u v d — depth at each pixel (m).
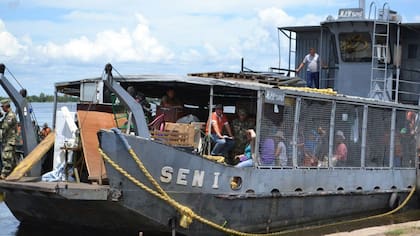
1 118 18.45
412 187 20.34
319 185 16.78
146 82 16.22
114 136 13.39
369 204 18.59
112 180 13.40
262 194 15.21
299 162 16.19
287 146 15.85
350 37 22.11
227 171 14.57
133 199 13.55
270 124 15.36
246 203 14.95
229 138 15.66
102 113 15.38
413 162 20.39
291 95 15.76
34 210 15.16
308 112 16.36
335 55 22.64
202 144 15.21
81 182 14.77
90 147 14.73
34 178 15.24
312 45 23.91
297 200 16.17
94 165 14.51
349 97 17.64
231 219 14.73
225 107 19.92
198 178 14.16
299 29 23.62
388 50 21.83
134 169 13.48
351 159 17.89
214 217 14.46
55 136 15.85
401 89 22.66
